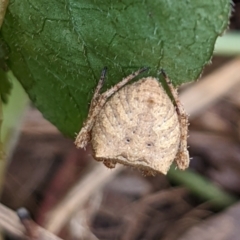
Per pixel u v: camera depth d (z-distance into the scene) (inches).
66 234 5.1
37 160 5.5
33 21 4.0
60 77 4.1
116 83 4.0
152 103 4.1
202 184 5.4
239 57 5.5
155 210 5.4
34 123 5.5
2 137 4.7
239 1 5.9
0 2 3.9
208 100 5.5
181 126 4.2
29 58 4.1
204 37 3.8
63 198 5.1
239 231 5.1
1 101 4.2
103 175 5.2
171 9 3.8
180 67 3.9
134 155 4.1
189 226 5.3
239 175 5.6
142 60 3.9
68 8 3.9
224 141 5.7
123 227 5.4
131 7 3.8
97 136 4.1
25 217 4.6
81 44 4.0
